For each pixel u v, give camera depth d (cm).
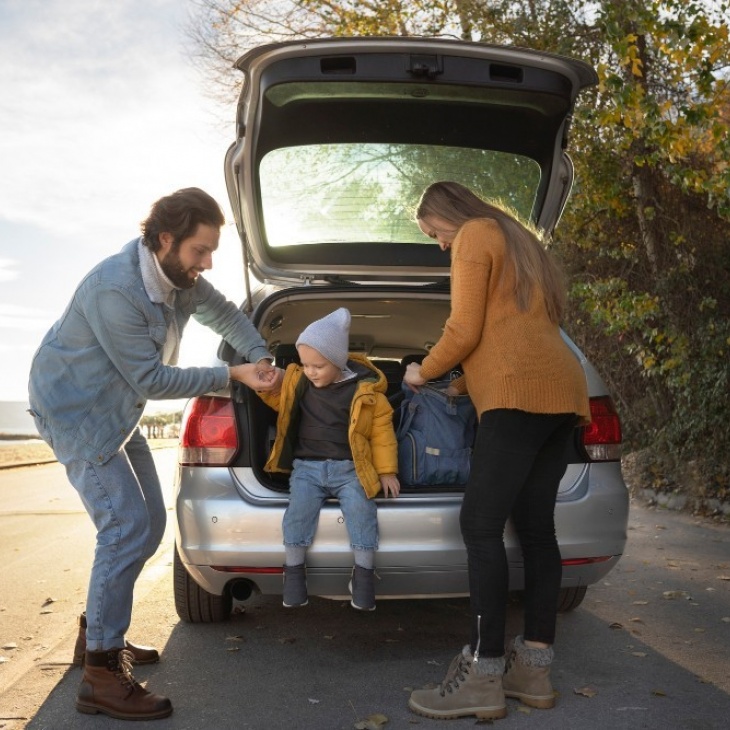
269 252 405
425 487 308
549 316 274
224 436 309
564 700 284
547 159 381
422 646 346
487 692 267
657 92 814
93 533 661
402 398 371
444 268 405
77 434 277
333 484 297
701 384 743
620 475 320
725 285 789
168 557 553
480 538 270
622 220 888
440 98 352
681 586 455
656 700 283
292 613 398
